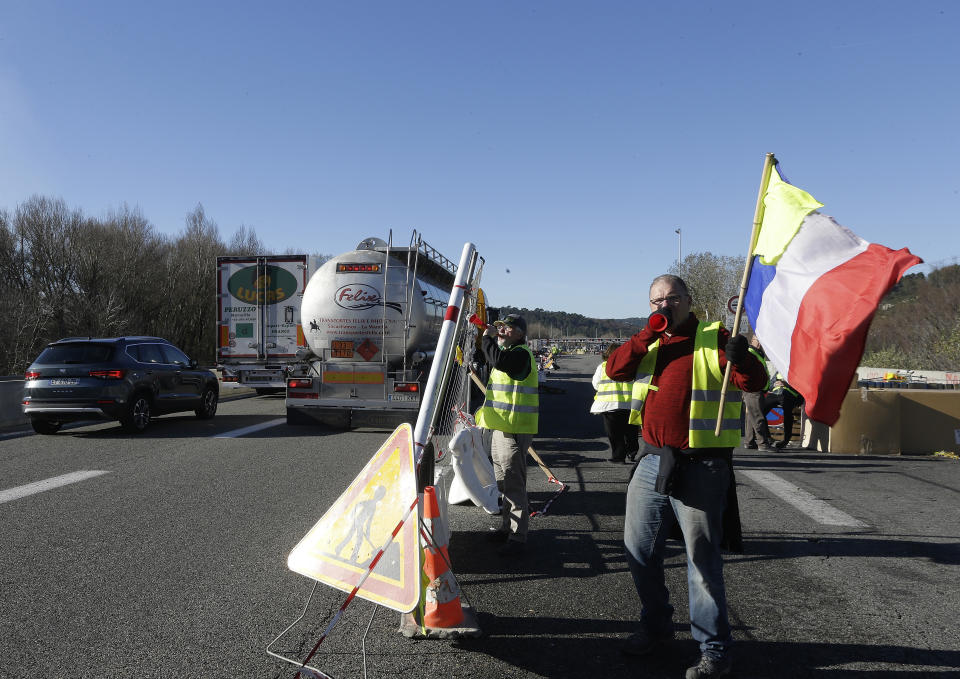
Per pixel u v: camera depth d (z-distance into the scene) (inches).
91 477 291.0
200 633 137.5
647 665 126.3
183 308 2154.3
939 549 203.2
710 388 119.4
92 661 124.6
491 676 121.5
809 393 115.2
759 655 131.6
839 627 145.3
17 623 141.2
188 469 310.5
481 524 231.0
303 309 444.8
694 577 120.2
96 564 179.2
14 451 359.3
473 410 518.3
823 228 121.8
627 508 130.0
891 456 389.1
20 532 207.8
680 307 124.1
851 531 223.3
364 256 448.8
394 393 429.7
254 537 204.8
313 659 127.3
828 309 114.5
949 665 127.6
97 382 408.5
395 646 133.6
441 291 529.3
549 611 152.5
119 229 2005.4
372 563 125.6
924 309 1226.0
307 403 436.8
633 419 130.7
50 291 1814.7
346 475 297.9
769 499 271.1
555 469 336.5
